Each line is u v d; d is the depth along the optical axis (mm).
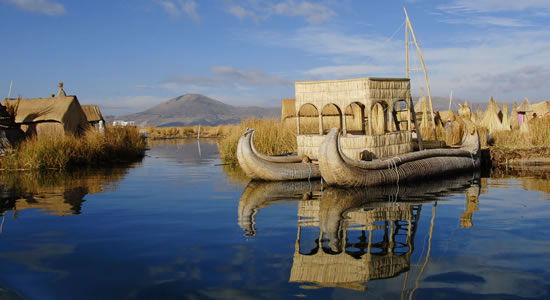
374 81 13320
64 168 18625
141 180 14625
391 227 7512
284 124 24328
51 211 9414
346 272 5359
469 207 9148
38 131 22234
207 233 7352
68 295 4805
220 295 4711
